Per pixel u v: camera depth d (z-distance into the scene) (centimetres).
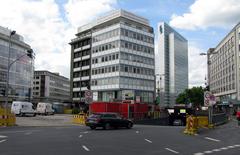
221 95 12694
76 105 11181
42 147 1603
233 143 1975
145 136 2377
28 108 6297
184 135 2525
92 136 2325
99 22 11100
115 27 9844
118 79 9519
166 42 16362
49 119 5284
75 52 11588
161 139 2150
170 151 1523
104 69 10069
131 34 9994
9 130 2786
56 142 1858
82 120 4328
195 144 1873
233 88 10938
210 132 2881
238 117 4194
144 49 10344
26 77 12756
